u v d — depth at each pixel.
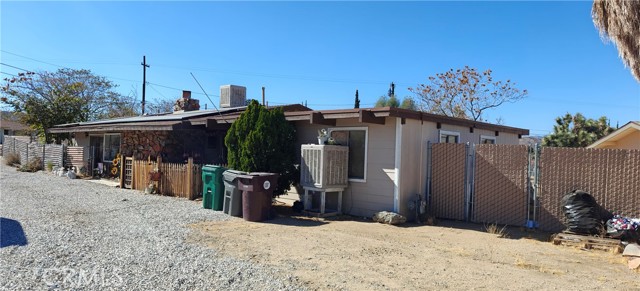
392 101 24.89
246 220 9.78
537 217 9.39
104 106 35.38
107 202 11.88
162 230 8.34
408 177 10.62
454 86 28.47
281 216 10.63
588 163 8.88
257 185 9.77
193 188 13.05
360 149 11.19
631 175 8.44
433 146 11.09
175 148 15.95
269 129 11.23
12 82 29.36
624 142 16.59
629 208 8.44
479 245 7.82
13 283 5.02
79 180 18.08
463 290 5.18
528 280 5.63
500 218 9.94
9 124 44.03
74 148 20.50
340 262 6.34
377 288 5.18
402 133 10.40
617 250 7.27
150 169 14.50
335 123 11.67
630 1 6.71
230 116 13.31
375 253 6.97
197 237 7.83
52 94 30.80
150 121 16.95
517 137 16.31
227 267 5.89
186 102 21.53
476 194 10.29
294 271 5.80
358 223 9.92
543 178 9.34
